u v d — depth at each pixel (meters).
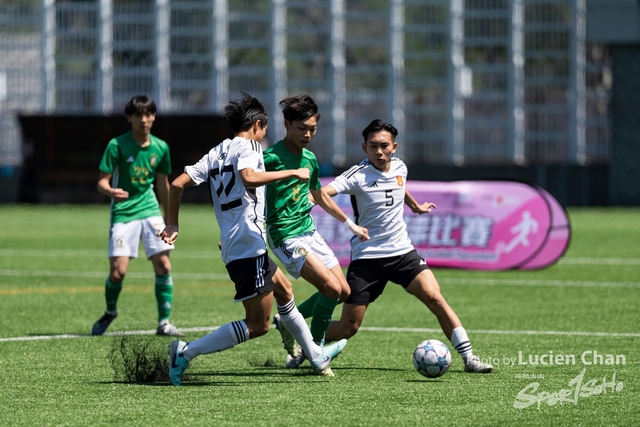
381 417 16.92
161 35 111.31
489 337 26.61
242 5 111.81
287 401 18.25
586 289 38.41
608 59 112.06
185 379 20.47
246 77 112.50
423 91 113.25
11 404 18.09
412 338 26.77
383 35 112.50
